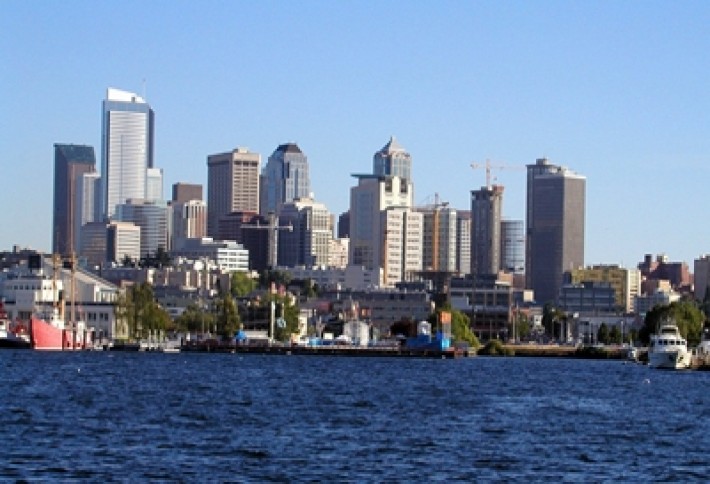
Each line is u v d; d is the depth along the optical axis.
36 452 167.50
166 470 154.00
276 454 169.88
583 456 175.12
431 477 153.25
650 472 161.62
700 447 189.25
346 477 151.88
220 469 155.75
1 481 144.12
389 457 169.25
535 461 169.00
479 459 169.62
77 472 151.38
